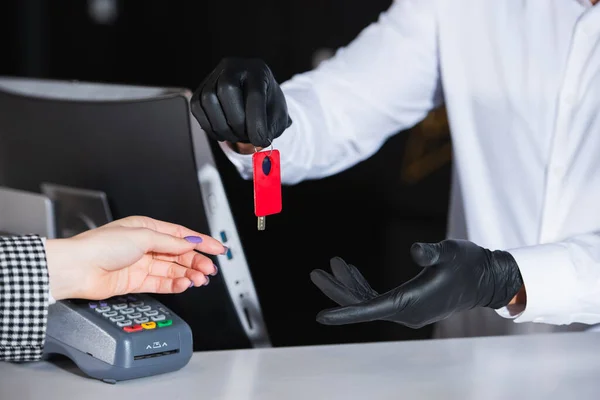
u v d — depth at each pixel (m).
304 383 1.15
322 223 5.48
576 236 1.42
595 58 1.58
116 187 1.40
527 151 1.69
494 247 1.76
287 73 7.22
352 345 1.31
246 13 7.18
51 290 1.15
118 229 1.17
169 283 1.22
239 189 4.09
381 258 4.88
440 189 6.23
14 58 6.70
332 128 1.72
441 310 1.17
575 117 1.60
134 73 7.18
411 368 1.21
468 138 1.77
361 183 6.27
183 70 7.25
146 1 7.08
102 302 1.21
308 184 6.13
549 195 1.62
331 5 7.07
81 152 1.41
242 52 7.24
